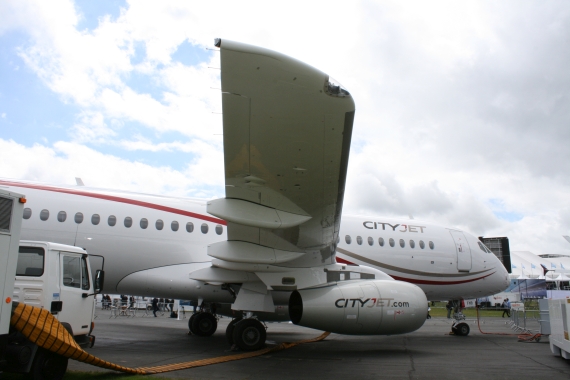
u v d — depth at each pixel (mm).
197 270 9250
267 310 8844
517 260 44344
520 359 8422
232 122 4961
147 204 10109
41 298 5617
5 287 4633
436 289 12430
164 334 12094
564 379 6457
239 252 7738
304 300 8406
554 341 8680
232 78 4402
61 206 9477
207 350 8898
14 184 9500
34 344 5012
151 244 9789
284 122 4980
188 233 10094
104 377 5887
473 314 30078
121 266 9617
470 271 12695
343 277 9102
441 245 12453
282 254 7926
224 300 9953
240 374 6453
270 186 6203
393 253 11828
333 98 4684
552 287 38750
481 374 6797
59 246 6031
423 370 7102
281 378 6254
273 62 4277
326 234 7719
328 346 10297
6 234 4652
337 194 6500
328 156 5582
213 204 6430
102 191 10070
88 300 6605
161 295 9945
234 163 5695
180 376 6184
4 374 5695
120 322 17094
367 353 9117
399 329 8734
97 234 9500
